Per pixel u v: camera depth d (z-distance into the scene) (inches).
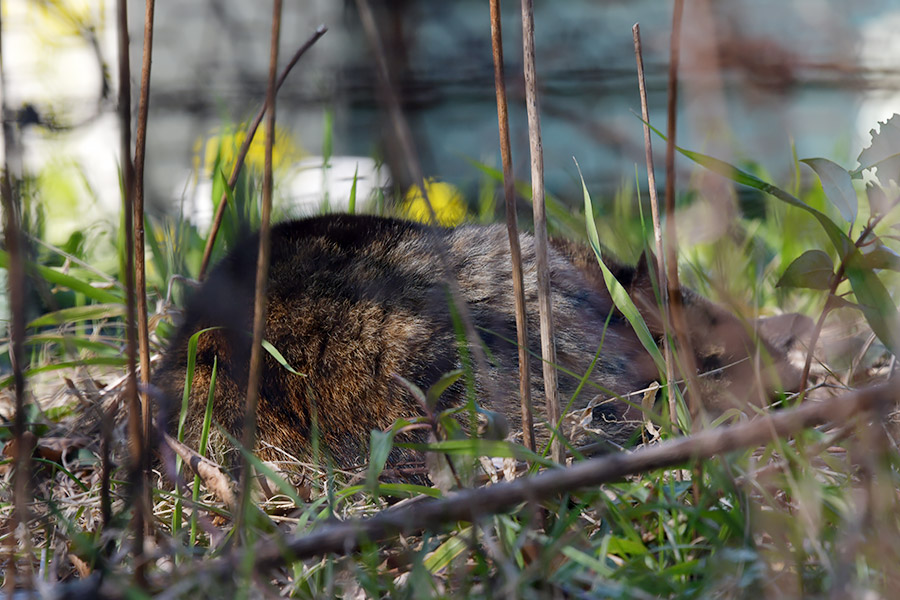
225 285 187.9
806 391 166.7
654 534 121.0
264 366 175.8
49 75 345.1
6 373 214.4
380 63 130.0
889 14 348.5
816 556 110.1
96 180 416.2
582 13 550.9
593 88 544.4
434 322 173.6
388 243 189.9
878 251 131.6
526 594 103.8
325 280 182.4
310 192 383.9
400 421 124.6
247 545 107.0
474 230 202.1
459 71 529.7
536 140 132.8
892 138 131.3
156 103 455.5
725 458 114.1
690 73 132.5
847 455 130.0
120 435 171.0
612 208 405.4
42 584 103.5
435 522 102.6
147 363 138.1
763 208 345.7
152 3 131.8
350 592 115.5
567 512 119.0
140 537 106.3
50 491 148.9
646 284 191.3
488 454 120.3
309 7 446.0
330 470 142.9
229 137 328.5
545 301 135.8
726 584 100.6
